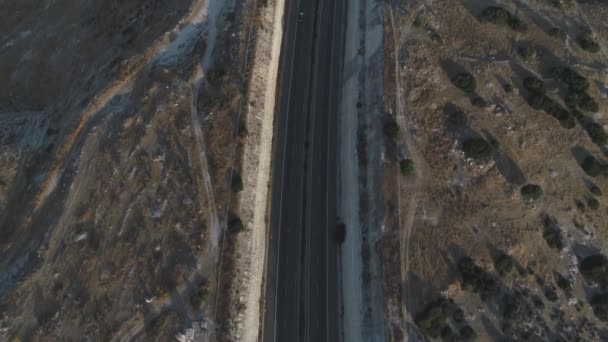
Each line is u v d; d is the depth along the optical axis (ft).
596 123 211.41
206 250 188.34
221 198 195.21
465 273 182.50
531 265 189.16
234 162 200.85
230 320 180.24
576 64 221.05
